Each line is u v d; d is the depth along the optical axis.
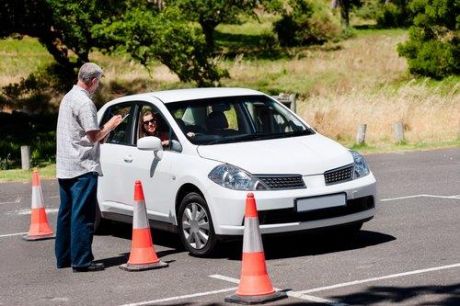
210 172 17.00
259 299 13.34
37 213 21.22
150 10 58.34
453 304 12.56
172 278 15.67
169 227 18.28
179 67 57.72
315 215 16.62
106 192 20.20
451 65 77.25
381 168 33.34
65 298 14.61
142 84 73.94
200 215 17.31
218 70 58.75
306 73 82.94
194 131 18.27
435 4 78.44
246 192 16.45
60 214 17.34
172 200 18.00
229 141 18.03
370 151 39.59
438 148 39.41
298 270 15.67
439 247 17.00
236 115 18.73
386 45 99.62
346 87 74.00
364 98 51.06
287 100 40.72
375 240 18.27
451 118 47.81
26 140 53.41
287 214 16.45
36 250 19.66
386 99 51.53
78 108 16.53
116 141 20.08
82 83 16.80
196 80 58.66
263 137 18.36
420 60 78.25
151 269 16.62
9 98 68.56
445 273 14.62
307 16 112.56
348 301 13.14
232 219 16.58
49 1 56.28
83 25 58.09
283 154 17.14
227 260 17.06
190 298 14.03
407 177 29.91
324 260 16.42
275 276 15.30
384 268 15.32
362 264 15.80
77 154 16.70
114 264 17.44
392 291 13.59
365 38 112.81
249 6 100.69
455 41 79.19
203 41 57.88
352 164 17.39
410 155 37.41
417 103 50.19
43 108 66.00
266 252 17.72
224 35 119.50
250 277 13.52
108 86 72.38
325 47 105.00
